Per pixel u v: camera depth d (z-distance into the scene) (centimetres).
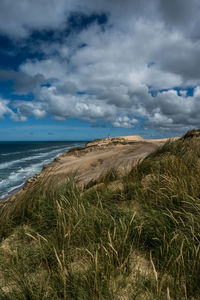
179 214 216
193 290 135
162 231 189
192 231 167
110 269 146
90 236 197
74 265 165
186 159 414
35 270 161
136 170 398
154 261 166
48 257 170
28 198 303
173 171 339
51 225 235
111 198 300
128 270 154
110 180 431
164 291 136
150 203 257
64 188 339
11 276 155
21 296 129
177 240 171
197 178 290
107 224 209
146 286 141
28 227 240
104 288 136
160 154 544
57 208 246
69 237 177
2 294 135
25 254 180
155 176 346
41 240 201
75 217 220
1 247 202
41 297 130
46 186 353
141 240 189
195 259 144
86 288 137
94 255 162
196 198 232
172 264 146
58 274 146
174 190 266
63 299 131
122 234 185
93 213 229
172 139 668
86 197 307
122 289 138
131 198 297
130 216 215
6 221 256
